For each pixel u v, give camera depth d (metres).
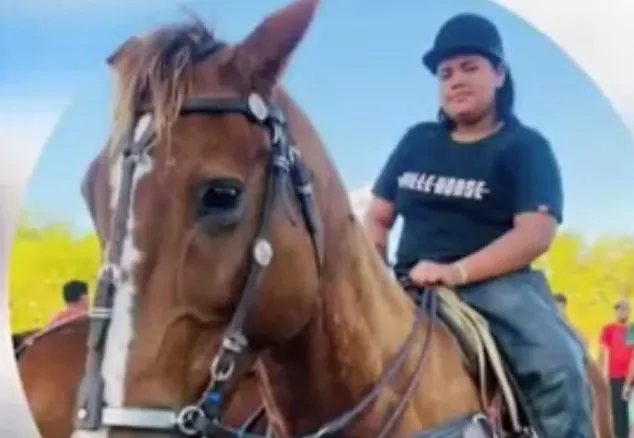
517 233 1.99
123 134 1.46
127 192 1.44
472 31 2.06
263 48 1.59
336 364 1.67
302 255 1.57
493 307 1.97
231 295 1.48
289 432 1.72
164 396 1.42
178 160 1.45
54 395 2.81
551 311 2.01
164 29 1.55
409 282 1.98
